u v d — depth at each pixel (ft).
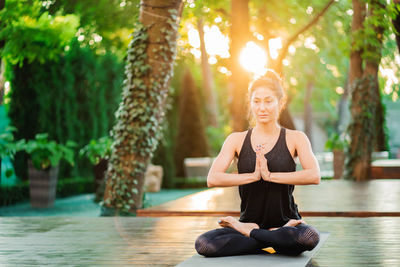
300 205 22.57
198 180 59.00
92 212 37.58
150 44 26.03
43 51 41.37
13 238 14.80
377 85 42.06
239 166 11.41
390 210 20.40
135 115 25.84
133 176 26.13
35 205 39.96
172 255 12.17
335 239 13.98
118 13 43.83
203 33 59.00
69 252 12.67
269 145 11.23
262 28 52.90
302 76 92.53
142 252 12.57
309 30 60.44
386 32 40.63
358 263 11.07
